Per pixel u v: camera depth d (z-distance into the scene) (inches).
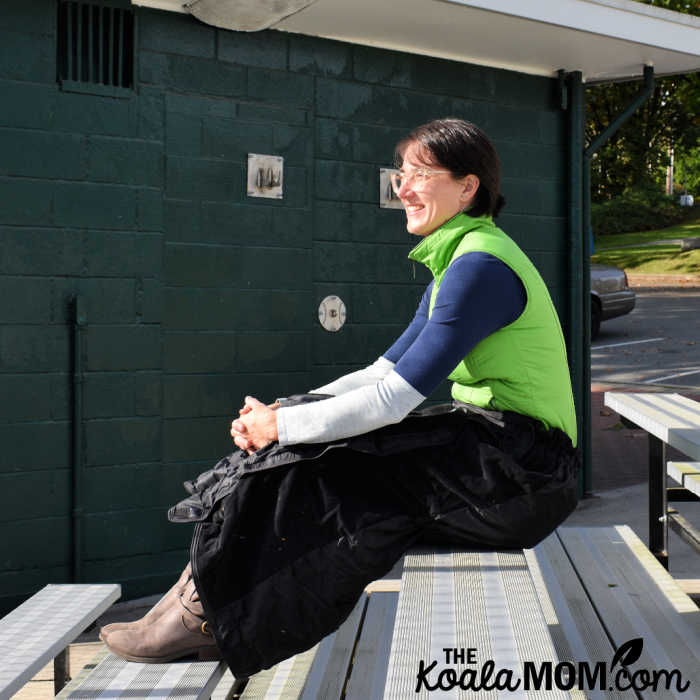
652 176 1520.7
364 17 204.2
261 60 207.6
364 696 97.2
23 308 182.4
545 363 82.2
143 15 192.7
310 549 75.2
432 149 83.7
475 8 199.0
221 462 79.9
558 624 112.9
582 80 257.4
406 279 230.4
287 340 213.8
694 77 1173.7
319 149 216.5
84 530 189.9
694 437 118.7
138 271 193.9
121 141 191.0
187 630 77.7
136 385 194.5
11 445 182.1
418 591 77.8
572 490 84.7
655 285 1025.5
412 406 76.4
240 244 206.5
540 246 255.6
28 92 181.3
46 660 92.7
